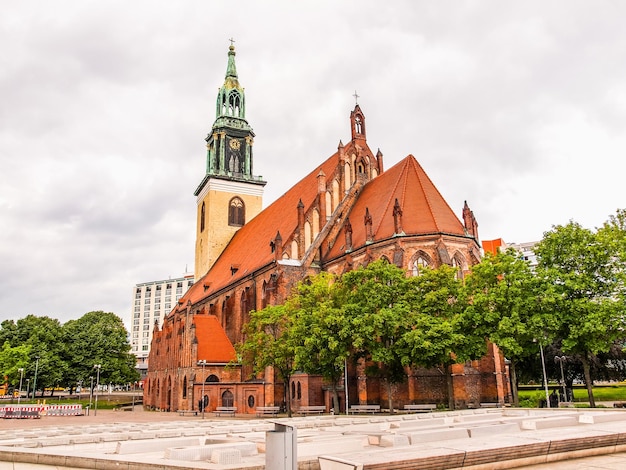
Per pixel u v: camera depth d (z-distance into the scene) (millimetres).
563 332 45312
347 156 78688
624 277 42938
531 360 71062
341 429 27703
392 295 49344
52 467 18719
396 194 65125
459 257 59438
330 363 50812
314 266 71188
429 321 46094
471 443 18281
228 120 115812
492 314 45906
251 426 30906
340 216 75812
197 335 74688
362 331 46438
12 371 104375
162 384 86812
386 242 60250
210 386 70062
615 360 71500
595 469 15961
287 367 56750
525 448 16938
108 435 26281
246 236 99500
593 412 30469
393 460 14344
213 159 114438
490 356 54969
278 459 12445
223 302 86375
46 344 111438
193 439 22969
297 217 76625
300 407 61125
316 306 52969
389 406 50188
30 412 69375
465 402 52906
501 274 48656
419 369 54781
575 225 47000
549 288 43906
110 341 117688
